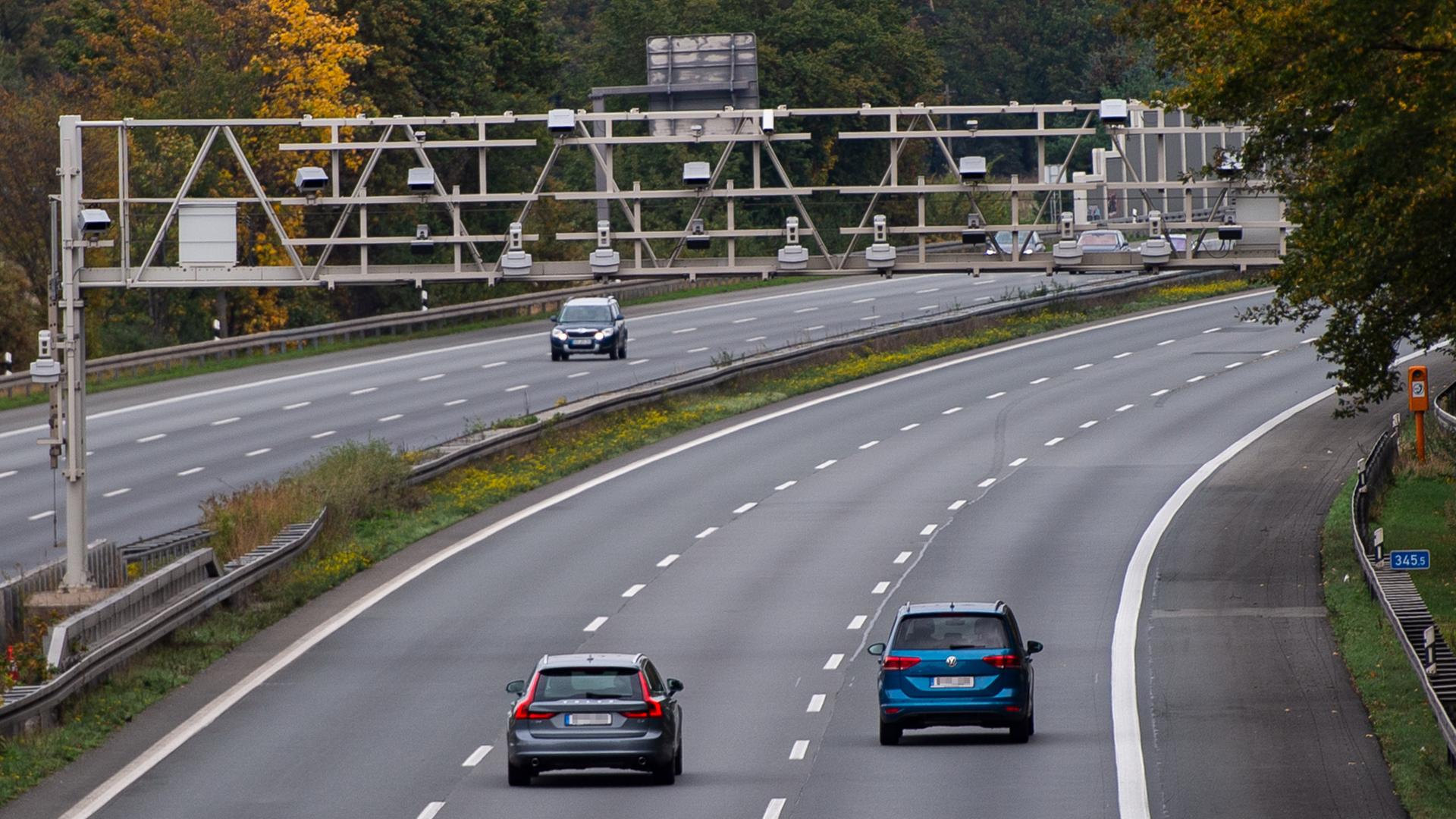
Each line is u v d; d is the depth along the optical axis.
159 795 76.94
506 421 188.88
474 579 132.25
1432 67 91.44
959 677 83.50
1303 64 95.94
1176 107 134.38
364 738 88.00
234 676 104.00
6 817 73.50
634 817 70.81
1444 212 99.06
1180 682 97.75
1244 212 158.88
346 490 153.88
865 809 71.81
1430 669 86.38
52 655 92.75
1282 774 77.12
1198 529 146.38
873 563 134.38
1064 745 83.69
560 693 76.38
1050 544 140.50
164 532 144.62
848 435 195.75
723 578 130.12
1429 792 72.56
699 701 95.56
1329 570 129.38
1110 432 194.00
